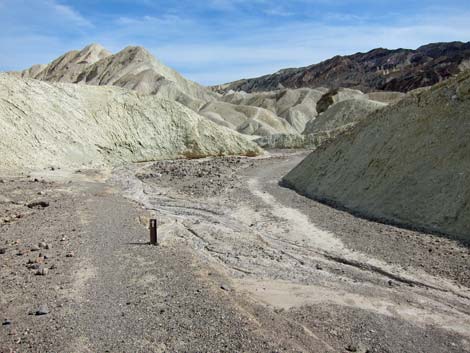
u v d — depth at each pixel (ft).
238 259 49.85
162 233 59.31
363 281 42.78
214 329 28.12
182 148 181.88
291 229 63.21
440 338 30.30
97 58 622.95
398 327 31.81
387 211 66.90
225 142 194.49
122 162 158.40
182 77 574.97
